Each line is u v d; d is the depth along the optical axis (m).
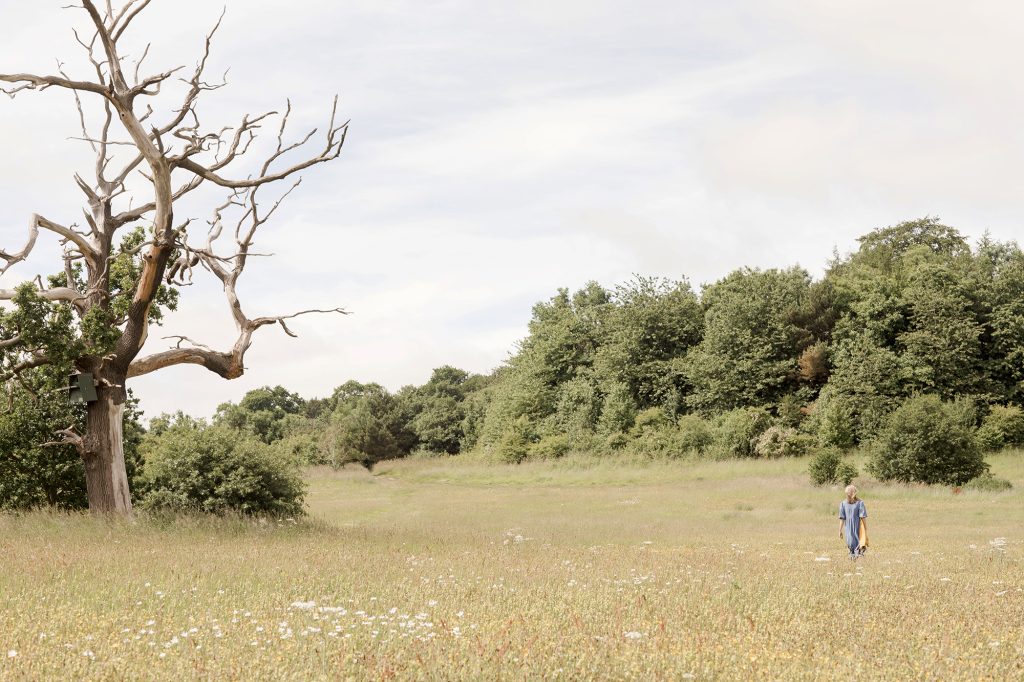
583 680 6.15
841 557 16.28
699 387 64.50
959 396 53.19
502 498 39.78
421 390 102.44
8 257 20.17
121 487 22.39
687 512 30.73
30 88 19.66
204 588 10.16
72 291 22.69
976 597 10.36
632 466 53.25
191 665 6.23
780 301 64.31
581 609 8.93
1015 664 6.88
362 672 6.16
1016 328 57.59
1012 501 31.55
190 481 22.30
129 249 24.36
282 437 91.06
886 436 37.75
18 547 14.92
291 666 6.29
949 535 21.53
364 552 15.46
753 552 17.30
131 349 22.55
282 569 12.32
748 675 6.54
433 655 6.52
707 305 71.62
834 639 7.76
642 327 68.88
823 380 61.66
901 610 9.25
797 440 51.16
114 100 20.94
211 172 23.80
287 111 24.81
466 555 15.30
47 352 20.88
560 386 72.88
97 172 24.20
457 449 84.00
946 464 36.19
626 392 65.12
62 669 6.12
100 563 12.49
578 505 35.03
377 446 78.56
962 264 65.62
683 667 6.55
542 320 80.44
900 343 60.03
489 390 91.88
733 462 49.94
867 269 67.88
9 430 23.16
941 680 6.43
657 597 10.08
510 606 9.12
